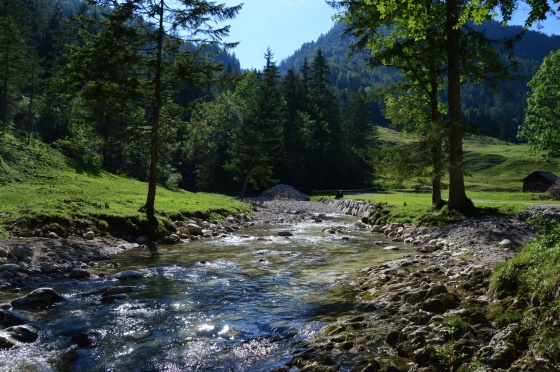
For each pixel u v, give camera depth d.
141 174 56.75
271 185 76.50
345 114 111.25
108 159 51.84
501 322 6.87
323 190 85.31
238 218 29.28
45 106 55.22
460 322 6.85
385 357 6.28
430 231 19.19
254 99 65.25
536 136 46.97
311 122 82.56
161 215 22.25
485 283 9.14
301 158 80.31
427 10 10.63
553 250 7.82
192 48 21.73
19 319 7.97
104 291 10.25
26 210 18.03
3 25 52.12
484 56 21.34
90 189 31.89
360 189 82.81
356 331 7.29
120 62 20.62
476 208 21.66
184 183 79.19
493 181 95.88
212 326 7.92
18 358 6.45
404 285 9.78
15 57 51.53
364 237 20.78
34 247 14.12
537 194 43.91
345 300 9.53
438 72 22.44
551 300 6.59
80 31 19.94
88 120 20.69
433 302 8.08
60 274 12.31
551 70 46.19
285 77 94.62
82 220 18.20
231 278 11.88
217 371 6.10
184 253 16.03
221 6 20.41
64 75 20.09
